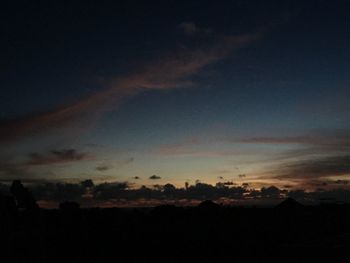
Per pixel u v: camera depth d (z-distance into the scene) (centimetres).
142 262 2297
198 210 3800
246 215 3716
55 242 2409
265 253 2211
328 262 1812
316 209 4103
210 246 2639
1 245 1920
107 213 3428
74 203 3397
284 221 3541
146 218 3447
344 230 3338
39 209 2205
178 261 2317
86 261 2242
